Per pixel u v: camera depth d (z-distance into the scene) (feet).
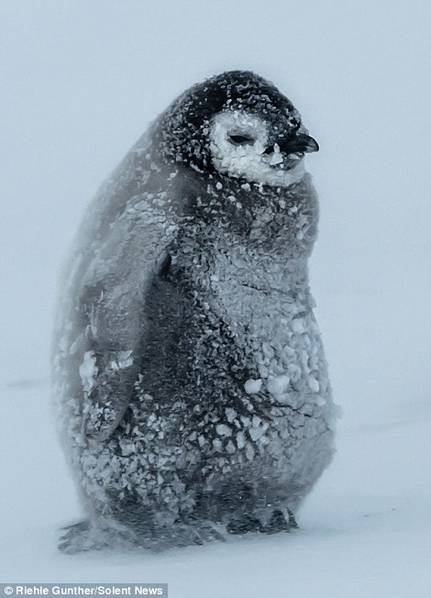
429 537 39.40
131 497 44.60
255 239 44.75
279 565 36.76
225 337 44.16
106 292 43.06
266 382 44.14
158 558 41.96
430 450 62.59
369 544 39.17
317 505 51.75
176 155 45.16
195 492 44.60
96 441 43.47
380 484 55.98
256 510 45.19
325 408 45.29
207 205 44.60
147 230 44.16
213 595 32.71
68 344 44.78
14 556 44.70
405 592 31.17
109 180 47.11
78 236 47.26
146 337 43.75
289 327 44.78
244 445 44.06
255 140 44.65
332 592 31.71
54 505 56.75
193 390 44.06
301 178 45.52
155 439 44.09
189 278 44.27
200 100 45.27
